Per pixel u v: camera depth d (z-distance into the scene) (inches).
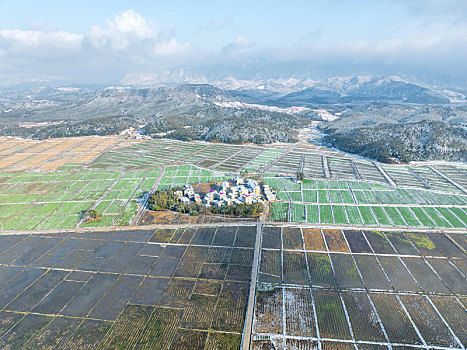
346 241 4333.2
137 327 2871.6
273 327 2869.1
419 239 4372.5
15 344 2706.7
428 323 2910.9
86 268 3784.5
